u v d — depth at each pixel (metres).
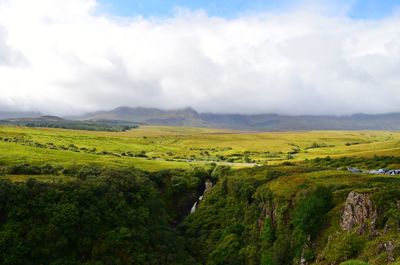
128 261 101.19
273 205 114.75
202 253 122.62
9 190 97.62
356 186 105.56
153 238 113.94
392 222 79.62
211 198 150.75
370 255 76.50
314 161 197.62
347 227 88.50
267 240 107.19
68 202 102.50
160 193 157.88
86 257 97.75
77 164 161.12
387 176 120.69
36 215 96.19
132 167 175.12
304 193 105.81
